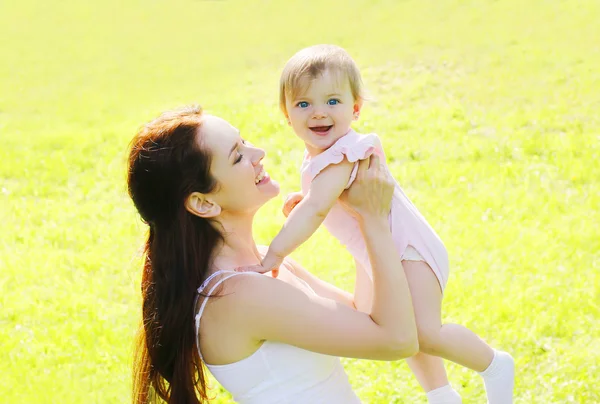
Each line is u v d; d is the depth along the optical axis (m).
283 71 2.99
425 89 12.21
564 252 6.30
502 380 3.05
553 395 4.48
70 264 6.98
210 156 2.49
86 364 5.23
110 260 6.96
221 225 2.63
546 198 7.55
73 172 9.91
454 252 6.42
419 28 15.99
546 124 9.95
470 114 10.78
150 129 2.53
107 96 14.41
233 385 2.60
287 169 9.17
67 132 11.93
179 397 2.65
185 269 2.54
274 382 2.57
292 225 2.64
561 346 4.98
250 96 13.04
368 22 17.33
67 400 4.81
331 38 16.42
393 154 9.30
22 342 5.53
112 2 22.92
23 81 16.06
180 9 21.33
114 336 5.54
